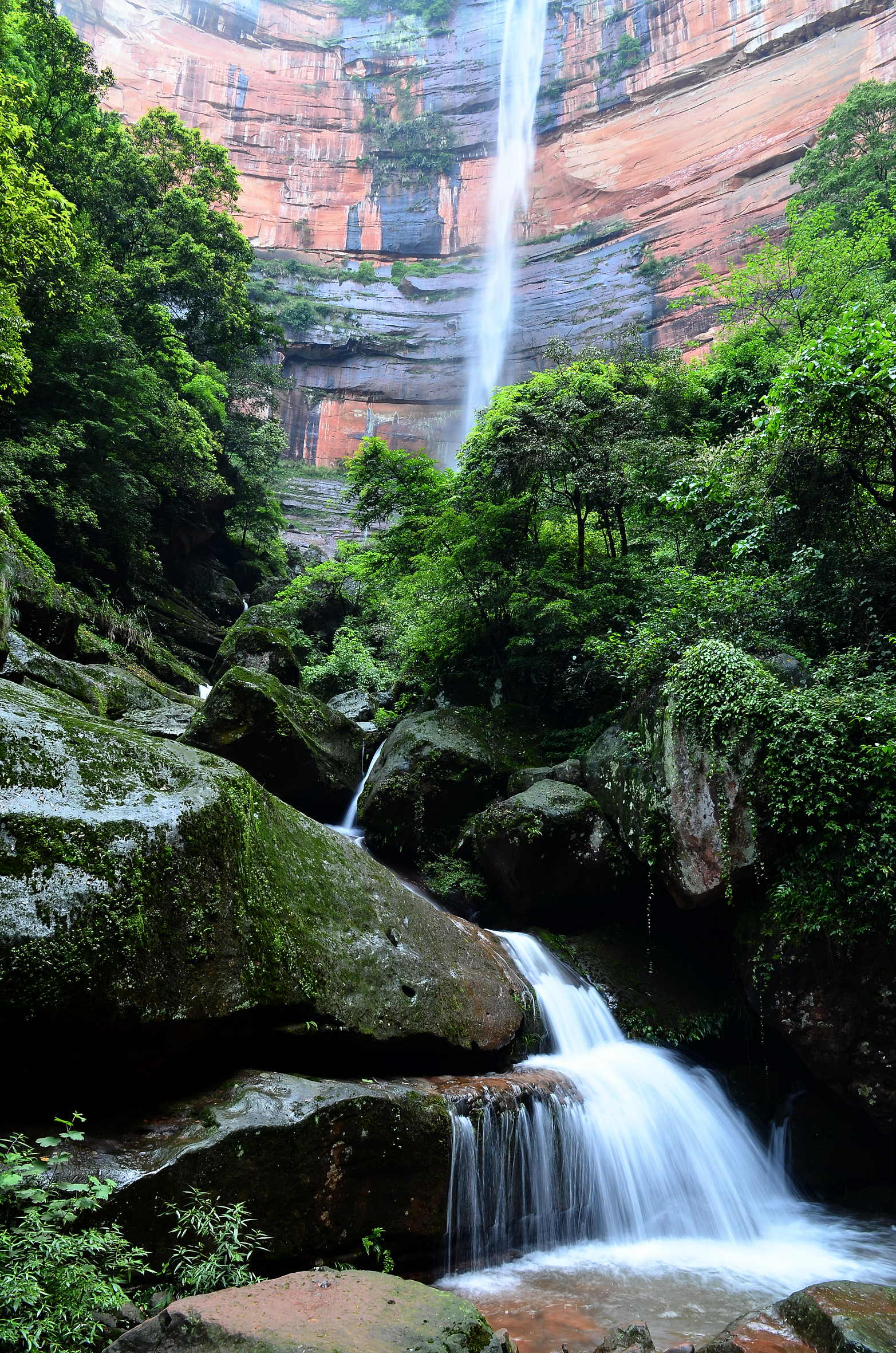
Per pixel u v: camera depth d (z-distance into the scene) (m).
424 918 7.27
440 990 6.67
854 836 7.12
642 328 14.79
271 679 12.20
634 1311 5.21
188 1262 3.99
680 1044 8.44
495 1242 5.91
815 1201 7.50
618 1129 6.89
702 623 9.30
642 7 66.25
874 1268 6.06
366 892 6.79
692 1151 7.18
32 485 16.38
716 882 7.74
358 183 73.38
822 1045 7.36
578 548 12.98
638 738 9.02
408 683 16.16
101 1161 4.06
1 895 3.88
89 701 11.36
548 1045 7.66
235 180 31.19
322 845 6.72
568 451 12.07
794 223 25.08
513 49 73.50
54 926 4.00
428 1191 5.41
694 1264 6.05
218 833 5.07
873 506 9.32
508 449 12.24
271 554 34.22
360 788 12.59
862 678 7.94
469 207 72.12
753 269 22.70
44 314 18.02
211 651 24.11
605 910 9.53
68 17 64.81
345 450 62.84
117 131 26.33
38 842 4.10
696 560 11.89
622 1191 6.68
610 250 62.88
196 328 29.70
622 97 66.25
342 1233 4.88
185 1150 4.23
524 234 69.56
